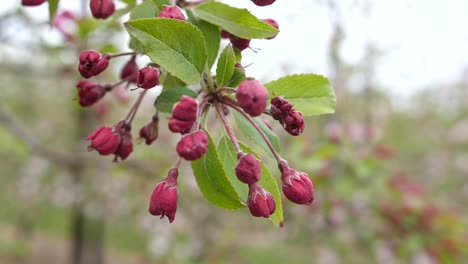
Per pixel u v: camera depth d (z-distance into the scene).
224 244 6.76
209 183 1.46
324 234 6.25
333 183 5.10
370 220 5.62
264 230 7.05
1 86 8.45
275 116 1.48
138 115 3.80
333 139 5.14
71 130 9.80
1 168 12.15
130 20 1.45
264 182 1.55
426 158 10.63
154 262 8.29
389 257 5.79
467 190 10.35
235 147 1.43
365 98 7.37
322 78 1.68
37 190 12.41
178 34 1.39
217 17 1.53
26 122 10.05
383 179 5.38
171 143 5.57
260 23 1.49
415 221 5.29
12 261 15.56
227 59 1.43
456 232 5.21
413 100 10.53
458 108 12.12
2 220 16.59
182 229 7.92
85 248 12.28
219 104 1.47
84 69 1.53
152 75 1.39
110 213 9.72
